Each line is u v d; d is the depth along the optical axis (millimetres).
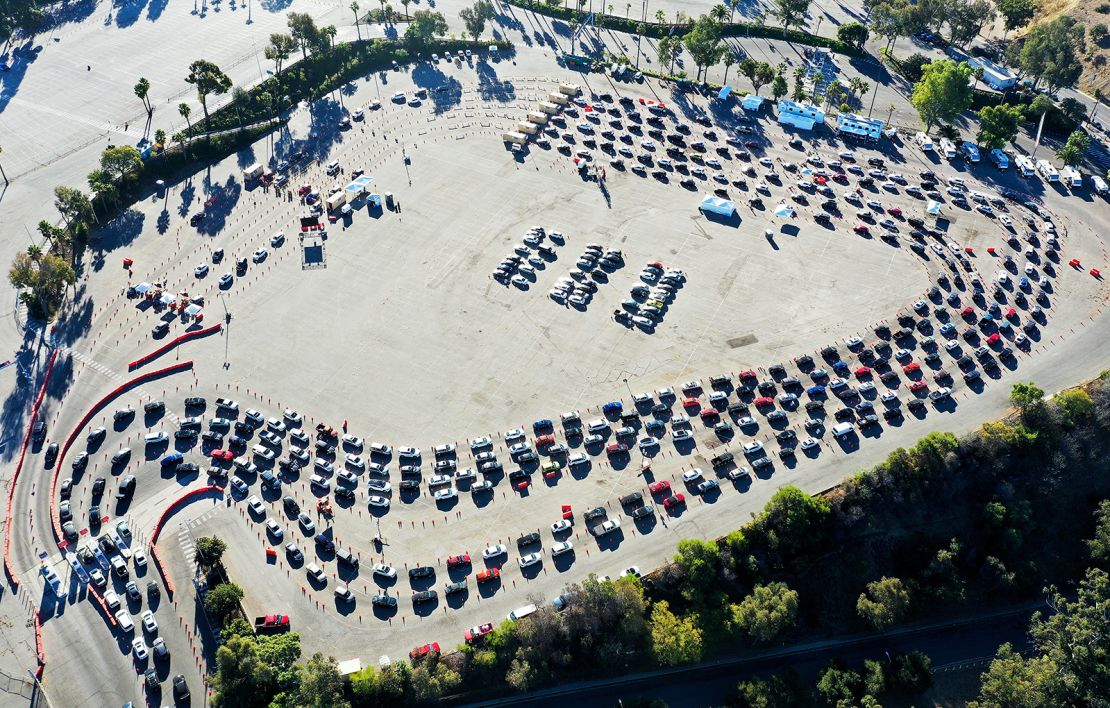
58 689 153875
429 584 169250
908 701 164750
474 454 191000
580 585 165500
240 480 186500
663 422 196750
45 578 169125
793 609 162625
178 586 168125
